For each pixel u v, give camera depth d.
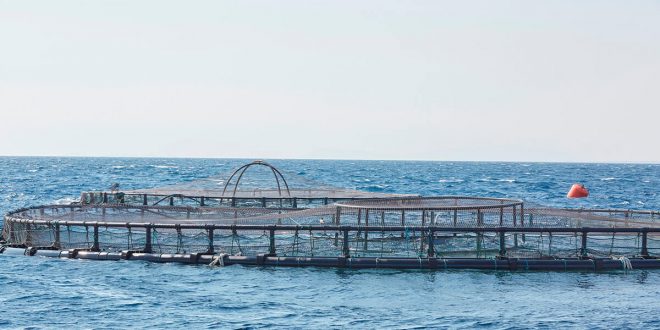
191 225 47.72
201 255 47.22
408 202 54.75
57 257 49.06
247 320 35.12
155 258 47.56
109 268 45.94
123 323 34.66
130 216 52.34
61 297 39.25
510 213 53.94
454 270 45.50
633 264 46.06
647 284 42.72
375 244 50.69
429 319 35.41
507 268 45.72
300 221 56.12
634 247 48.69
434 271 45.31
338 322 34.84
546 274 44.91
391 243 50.78
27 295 39.62
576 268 45.62
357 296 39.72
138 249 48.97
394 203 53.22
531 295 40.12
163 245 49.38
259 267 46.12
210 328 33.84
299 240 52.44
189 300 38.75
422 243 47.00
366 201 53.78
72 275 44.12
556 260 45.91
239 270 45.44
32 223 50.06
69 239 50.31
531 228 45.88
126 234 53.03
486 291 40.88
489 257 47.06
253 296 39.53
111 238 52.62
